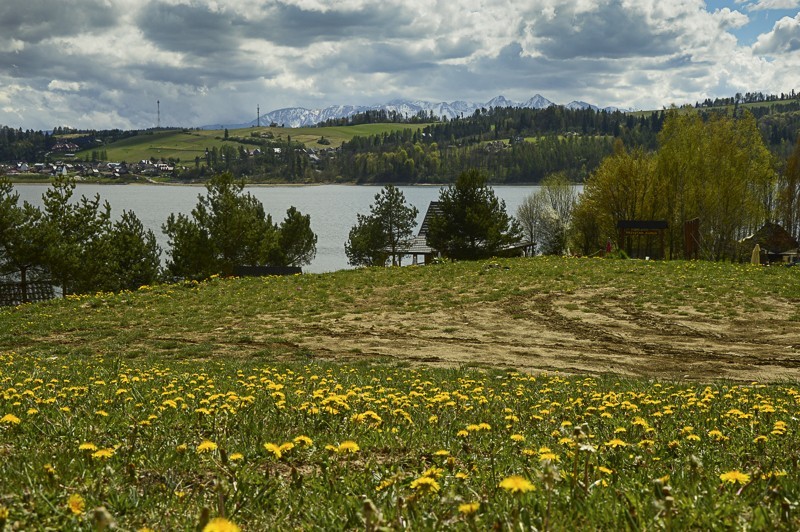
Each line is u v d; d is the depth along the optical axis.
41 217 44.03
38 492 4.33
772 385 14.82
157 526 4.07
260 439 6.32
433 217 66.88
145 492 4.68
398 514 3.71
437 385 12.95
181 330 24.78
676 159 70.19
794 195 80.88
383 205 76.00
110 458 5.36
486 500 4.10
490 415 8.49
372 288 32.56
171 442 6.23
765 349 20.36
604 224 77.44
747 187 71.06
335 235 132.62
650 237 72.94
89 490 4.50
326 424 7.13
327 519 4.16
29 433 6.55
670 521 3.60
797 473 5.14
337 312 27.48
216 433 6.71
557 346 21.41
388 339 22.88
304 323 25.66
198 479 5.27
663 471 5.26
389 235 76.62
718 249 70.25
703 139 71.38
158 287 34.16
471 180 65.06
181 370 15.43
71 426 6.81
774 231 75.81
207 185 57.19
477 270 36.94
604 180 76.06
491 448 6.30
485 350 20.91
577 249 89.38
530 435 7.20
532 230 102.69
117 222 53.84
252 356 20.25
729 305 26.39
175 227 55.00
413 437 6.83
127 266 51.38
